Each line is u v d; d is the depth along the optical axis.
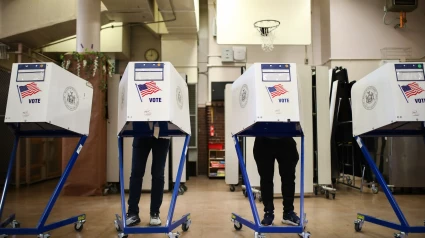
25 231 2.36
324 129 4.78
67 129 2.49
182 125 2.55
